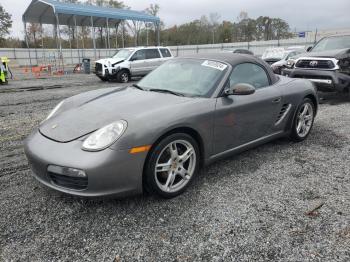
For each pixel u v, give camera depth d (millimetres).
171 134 2883
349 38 8758
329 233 2467
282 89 4180
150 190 2855
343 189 3193
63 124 2953
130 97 3383
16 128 5676
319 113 6629
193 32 64688
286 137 4688
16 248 2301
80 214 2742
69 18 28891
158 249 2295
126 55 15281
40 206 2867
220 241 2379
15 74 20734
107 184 2557
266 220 2646
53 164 2588
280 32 68375
